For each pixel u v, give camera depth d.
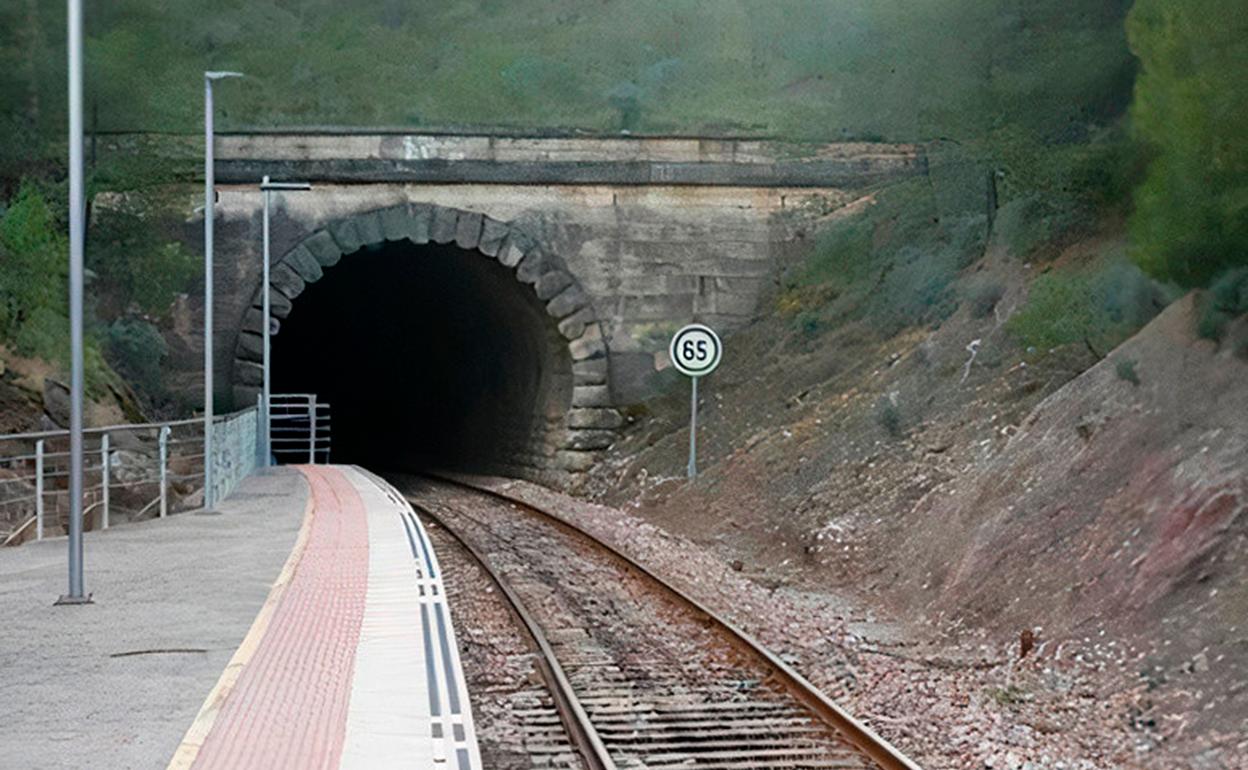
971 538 15.72
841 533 19.98
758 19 68.38
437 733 7.02
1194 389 13.77
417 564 14.19
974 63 28.92
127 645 9.53
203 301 35.41
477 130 36.62
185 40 63.91
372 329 57.94
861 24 43.59
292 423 62.50
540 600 16.30
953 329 24.45
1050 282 21.92
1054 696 10.91
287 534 17.69
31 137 38.84
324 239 35.75
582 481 35.31
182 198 35.59
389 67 68.19
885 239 33.03
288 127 35.91
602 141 36.97
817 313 33.25
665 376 36.44
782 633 14.36
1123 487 13.52
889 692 11.38
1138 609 11.55
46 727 7.11
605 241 36.84
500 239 36.34
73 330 11.54
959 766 9.13
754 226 37.28
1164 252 15.72
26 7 44.62
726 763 9.16
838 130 40.28
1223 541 11.26
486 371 47.09
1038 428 16.67
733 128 51.25
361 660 8.90
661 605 16.05
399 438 62.88
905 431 22.39
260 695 7.75
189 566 14.20
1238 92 14.30
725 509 25.28
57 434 17.06
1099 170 24.34
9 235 30.92
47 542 16.64
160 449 20.45
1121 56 24.83
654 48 70.12
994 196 27.23
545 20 76.25
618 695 11.21
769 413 29.81
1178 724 9.50
